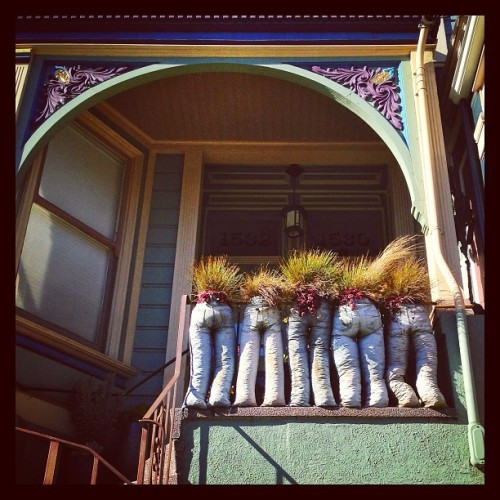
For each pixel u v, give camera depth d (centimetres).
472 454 454
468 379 480
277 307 510
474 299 733
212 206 887
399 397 477
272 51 685
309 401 482
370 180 877
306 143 845
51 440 408
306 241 863
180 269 781
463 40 666
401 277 516
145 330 756
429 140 613
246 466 459
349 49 680
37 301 679
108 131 800
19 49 691
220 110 794
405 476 453
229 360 492
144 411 668
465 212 738
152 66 684
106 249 778
